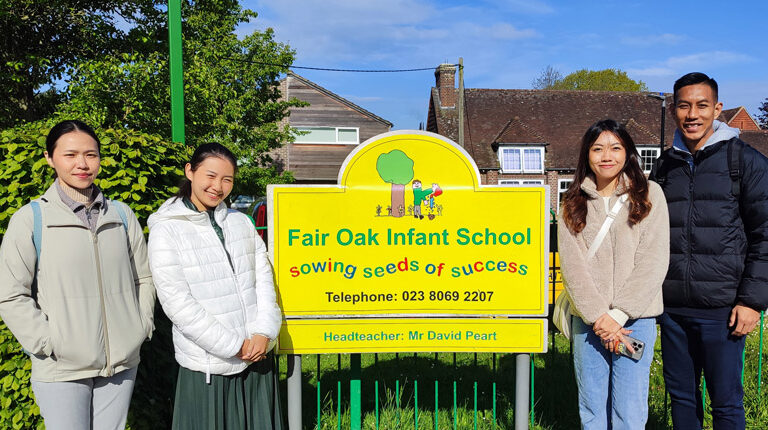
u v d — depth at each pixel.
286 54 16.12
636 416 2.68
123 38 13.43
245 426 2.74
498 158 26.88
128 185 3.19
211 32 14.89
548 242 3.20
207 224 2.61
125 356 2.44
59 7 11.89
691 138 2.78
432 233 3.20
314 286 3.19
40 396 2.33
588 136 2.74
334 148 25.69
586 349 2.79
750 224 2.64
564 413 3.94
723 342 2.72
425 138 3.17
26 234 2.26
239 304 2.64
